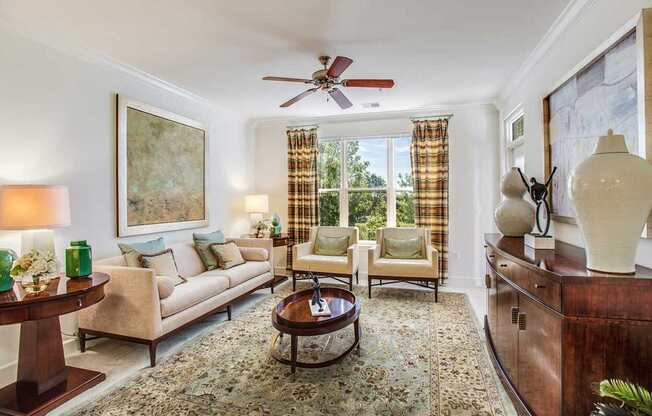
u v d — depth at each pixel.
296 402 2.03
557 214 2.54
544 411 1.57
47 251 2.21
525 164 3.46
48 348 2.14
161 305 2.58
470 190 4.75
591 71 2.04
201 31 2.60
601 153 1.51
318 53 3.01
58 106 2.76
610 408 1.14
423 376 2.31
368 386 2.20
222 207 4.86
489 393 2.11
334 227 4.95
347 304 2.75
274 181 5.61
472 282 4.74
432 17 2.42
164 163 3.79
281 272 5.53
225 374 2.36
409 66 3.33
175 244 3.79
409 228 4.68
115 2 2.19
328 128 5.41
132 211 3.38
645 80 1.56
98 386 2.23
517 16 2.41
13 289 2.10
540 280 1.60
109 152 3.18
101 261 2.88
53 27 2.52
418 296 4.21
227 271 3.66
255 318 3.46
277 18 2.42
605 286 1.37
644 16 1.57
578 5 2.22
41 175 2.64
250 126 5.57
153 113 3.64
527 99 3.41
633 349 1.35
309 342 2.88
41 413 1.94
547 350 1.54
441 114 4.81
